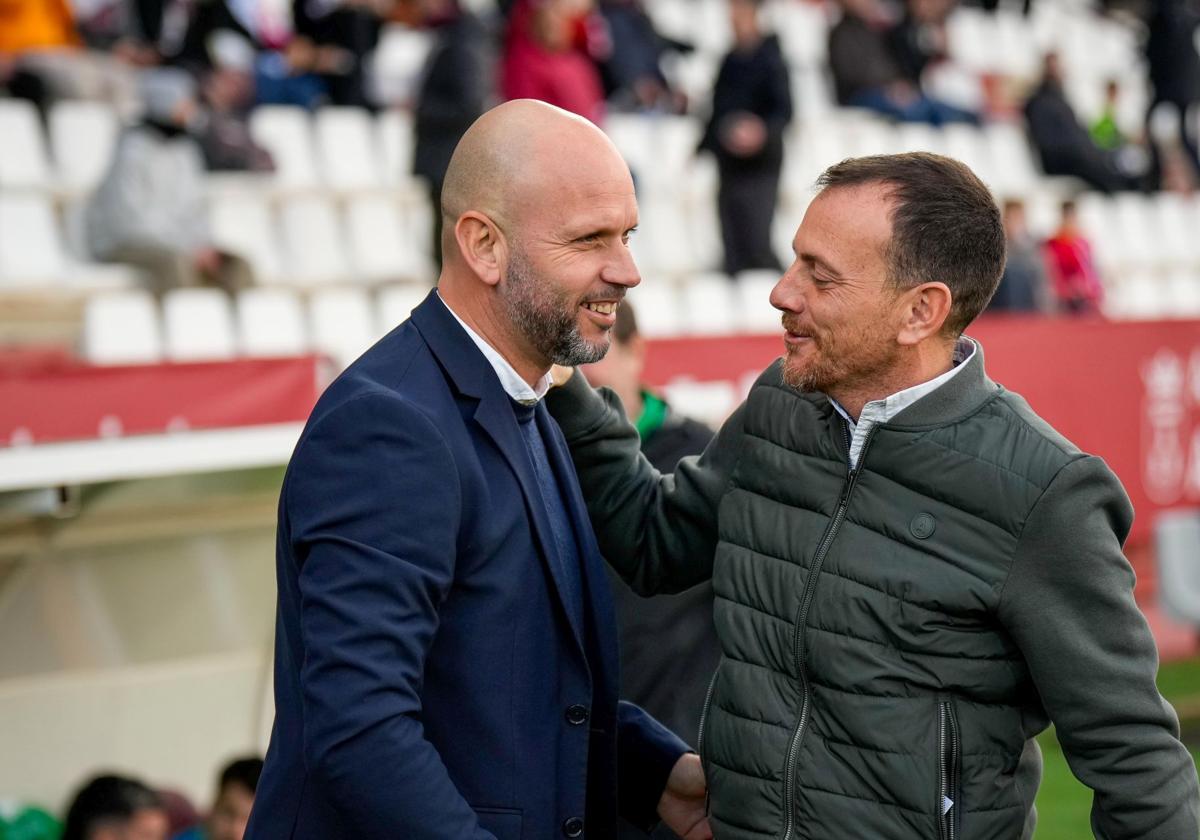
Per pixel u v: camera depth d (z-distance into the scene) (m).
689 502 7.18
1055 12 46.81
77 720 11.53
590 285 6.24
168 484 11.02
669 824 7.51
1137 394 24.25
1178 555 20.44
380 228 27.72
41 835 11.08
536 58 27.28
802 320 6.34
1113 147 40.72
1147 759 5.99
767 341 21.22
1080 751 6.11
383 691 5.68
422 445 5.95
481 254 6.30
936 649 6.09
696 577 7.43
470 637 6.18
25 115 24.95
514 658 6.27
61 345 22.16
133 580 11.54
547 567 6.40
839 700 6.20
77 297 22.48
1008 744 6.24
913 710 6.11
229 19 27.73
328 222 27.05
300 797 6.25
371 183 28.56
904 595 6.11
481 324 6.40
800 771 6.25
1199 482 25.03
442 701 6.18
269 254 26.30
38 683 11.37
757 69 28.06
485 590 6.20
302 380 16.44
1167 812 5.98
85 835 10.67
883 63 35.44
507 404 6.41
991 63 43.84
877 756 6.12
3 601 11.14
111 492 10.85
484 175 6.25
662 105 32.84
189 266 23.52
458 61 25.39
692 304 26.67
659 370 20.33
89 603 11.44
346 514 5.84
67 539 11.15
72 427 15.00
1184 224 37.94
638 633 8.84
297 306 23.61
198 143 26.09
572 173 6.17
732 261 28.39
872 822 6.12
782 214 32.22
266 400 16.22
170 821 11.57
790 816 6.28
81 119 25.70
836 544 6.29
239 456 10.65
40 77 25.56
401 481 5.88
